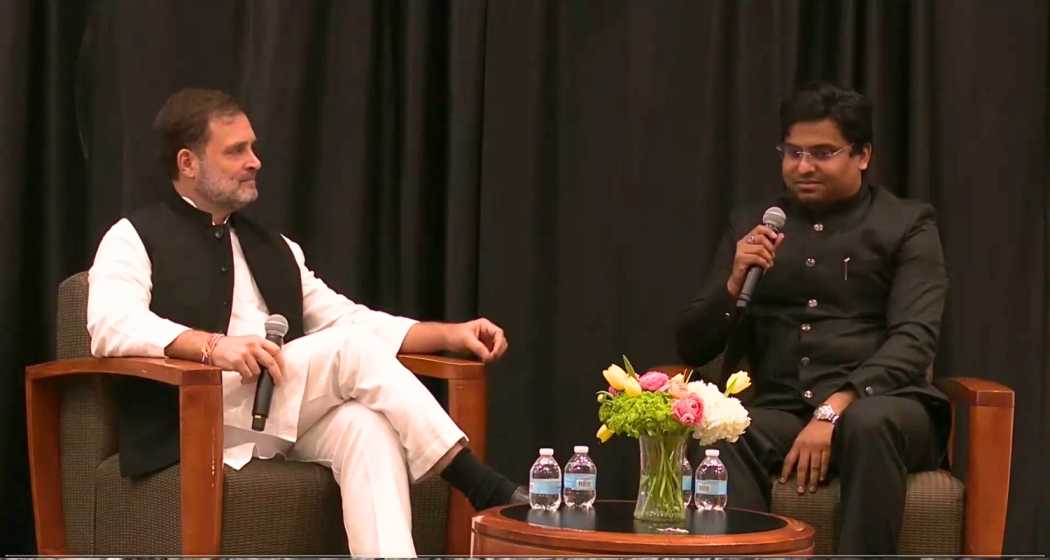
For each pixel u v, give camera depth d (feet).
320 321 16.83
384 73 19.35
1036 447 18.57
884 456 14.19
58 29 18.78
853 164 16.12
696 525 12.20
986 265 18.49
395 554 13.76
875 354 15.49
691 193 19.03
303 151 18.80
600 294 19.22
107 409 15.44
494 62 18.78
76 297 15.74
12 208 18.19
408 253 18.99
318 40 18.90
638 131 19.10
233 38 18.94
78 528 15.60
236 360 13.98
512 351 18.86
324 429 14.49
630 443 19.11
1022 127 18.56
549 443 19.20
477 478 14.10
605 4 19.26
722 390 16.92
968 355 18.49
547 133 19.12
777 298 16.47
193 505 13.55
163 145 16.01
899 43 18.95
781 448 15.47
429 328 16.07
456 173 18.71
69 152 18.92
